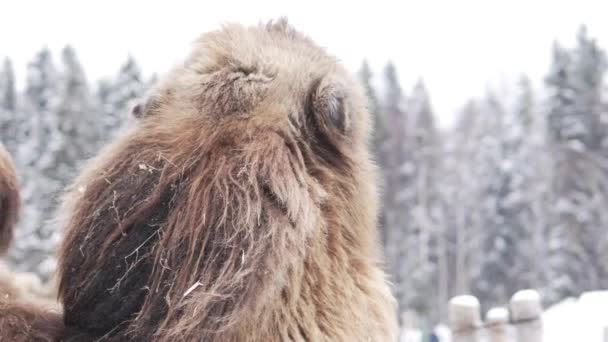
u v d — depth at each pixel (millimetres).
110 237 2662
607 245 38094
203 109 2938
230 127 2832
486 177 49344
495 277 45594
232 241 2547
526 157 46500
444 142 62188
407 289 47219
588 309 9086
